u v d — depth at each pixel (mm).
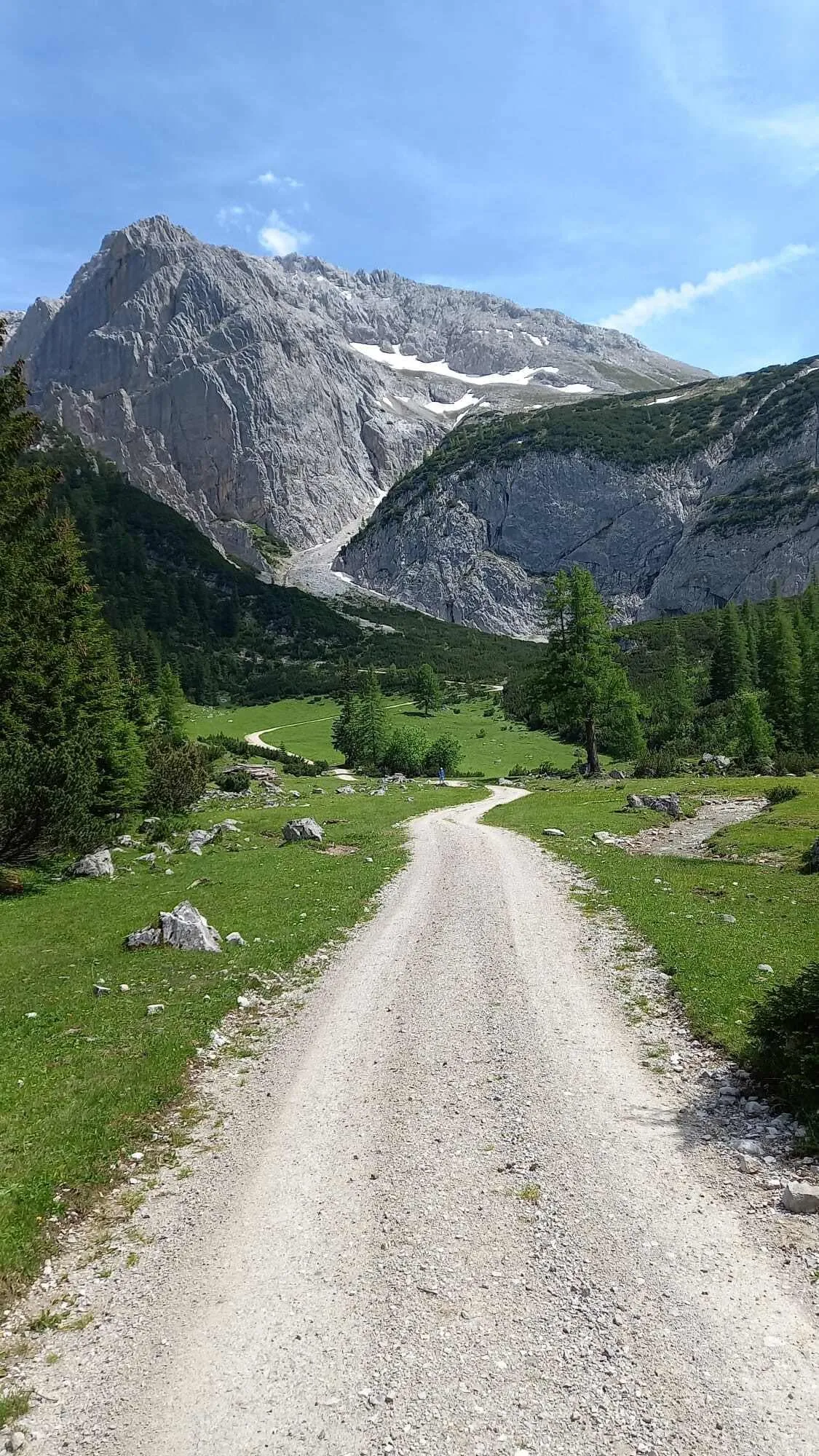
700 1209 8180
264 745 132000
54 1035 14641
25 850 32062
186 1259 7988
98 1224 8758
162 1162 10109
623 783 64125
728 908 21891
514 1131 10195
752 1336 6336
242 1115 11359
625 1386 5914
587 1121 10320
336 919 23078
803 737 92938
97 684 48719
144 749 53500
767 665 102562
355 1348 6520
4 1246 8109
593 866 29281
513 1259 7555
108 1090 11906
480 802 60031
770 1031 10984
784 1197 8156
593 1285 7098
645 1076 11648
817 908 21625
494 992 16078
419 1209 8539
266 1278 7543
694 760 85000
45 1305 7430
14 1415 6043
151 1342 6812
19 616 39781
